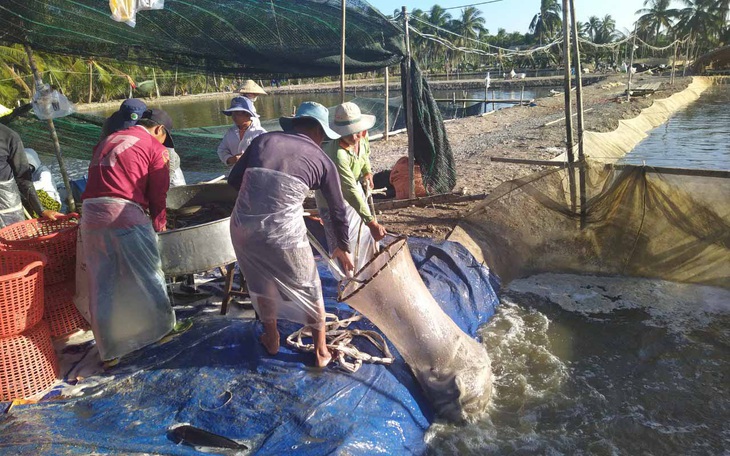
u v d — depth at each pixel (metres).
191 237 4.12
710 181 5.50
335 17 6.57
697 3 66.62
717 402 4.04
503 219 6.47
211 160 10.77
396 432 3.51
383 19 6.85
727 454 3.53
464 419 3.80
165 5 5.94
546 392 4.20
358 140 4.59
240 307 4.87
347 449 3.16
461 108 25.38
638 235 6.12
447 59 72.69
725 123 20.11
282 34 6.62
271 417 3.43
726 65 51.91
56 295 4.34
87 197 3.78
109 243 3.77
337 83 80.88
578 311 5.51
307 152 3.57
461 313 5.14
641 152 15.22
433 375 3.93
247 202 3.55
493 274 6.07
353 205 4.64
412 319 3.94
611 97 27.25
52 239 4.24
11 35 6.24
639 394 4.16
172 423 3.41
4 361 3.54
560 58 66.44
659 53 72.25
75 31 6.26
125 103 4.16
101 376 3.90
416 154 8.38
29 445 3.07
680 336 4.96
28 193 5.03
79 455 3.03
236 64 7.26
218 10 6.05
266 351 4.04
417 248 6.20
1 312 3.45
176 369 3.88
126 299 3.89
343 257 3.94
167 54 6.95
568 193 6.22
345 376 3.80
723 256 5.71
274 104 45.06
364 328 4.53
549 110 23.80
